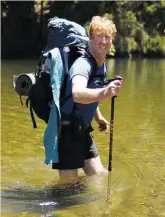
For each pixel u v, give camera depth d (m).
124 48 29.66
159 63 23.47
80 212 3.21
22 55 30.61
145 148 5.09
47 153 3.61
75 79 3.43
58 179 4.05
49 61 3.61
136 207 3.29
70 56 3.64
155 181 3.89
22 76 3.69
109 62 23.77
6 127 6.45
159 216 3.12
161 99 9.06
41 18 31.50
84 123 3.69
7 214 3.21
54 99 3.55
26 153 5.06
